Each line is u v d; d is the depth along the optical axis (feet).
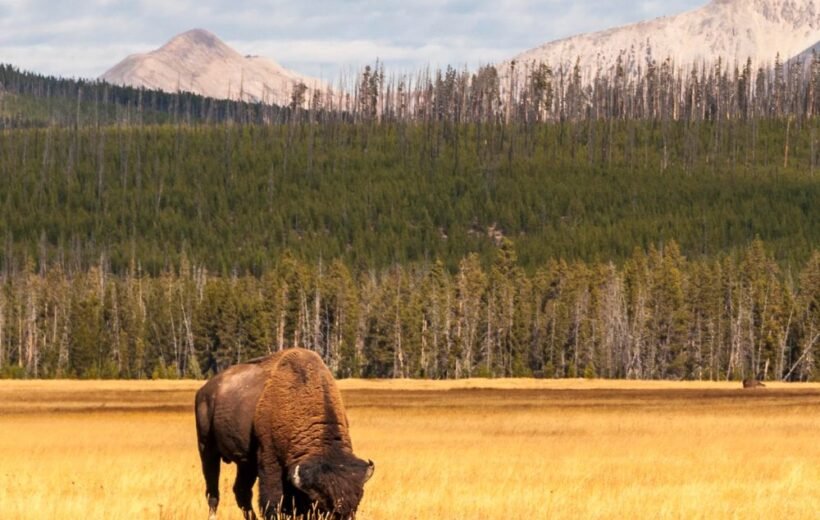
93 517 222.07
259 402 198.70
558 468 352.28
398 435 502.79
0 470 339.77
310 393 196.13
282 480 196.54
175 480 301.43
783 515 239.30
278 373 199.93
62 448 441.68
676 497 268.62
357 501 173.58
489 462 371.35
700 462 375.25
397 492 264.72
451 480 307.37
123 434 513.86
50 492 272.51
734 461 377.71
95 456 396.78
